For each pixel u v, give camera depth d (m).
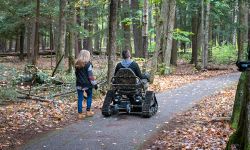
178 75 25.33
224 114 11.34
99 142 8.49
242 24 27.50
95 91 15.09
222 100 14.42
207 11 29.80
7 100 13.53
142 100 11.46
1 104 13.19
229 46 43.56
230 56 40.62
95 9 36.31
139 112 11.44
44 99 13.98
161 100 14.64
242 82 9.86
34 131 9.51
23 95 14.63
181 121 10.82
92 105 13.23
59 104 13.14
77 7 29.53
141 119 11.02
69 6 26.73
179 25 38.66
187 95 15.99
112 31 15.00
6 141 8.51
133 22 33.88
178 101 14.38
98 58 36.62
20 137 8.91
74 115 11.55
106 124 10.33
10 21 30.47
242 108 6.77
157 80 21.70
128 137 8.95
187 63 38.62
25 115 11.15
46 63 33.78
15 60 36.69
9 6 28.41
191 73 27.30
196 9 32.38
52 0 29.25
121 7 34.53
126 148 8.04
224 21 36.25
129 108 11.22
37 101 13.80
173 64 34.00
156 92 17.02
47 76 18.48
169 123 10.53
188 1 31.88
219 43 55.59
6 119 10.60
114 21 14.95
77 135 9.12
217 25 38.50
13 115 11.12
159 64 25.70
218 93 16.50
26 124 10.18
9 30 32.56
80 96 11.23
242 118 6.74
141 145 8.28
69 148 8.02
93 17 36.56
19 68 26.34
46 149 7.96
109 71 15.27
